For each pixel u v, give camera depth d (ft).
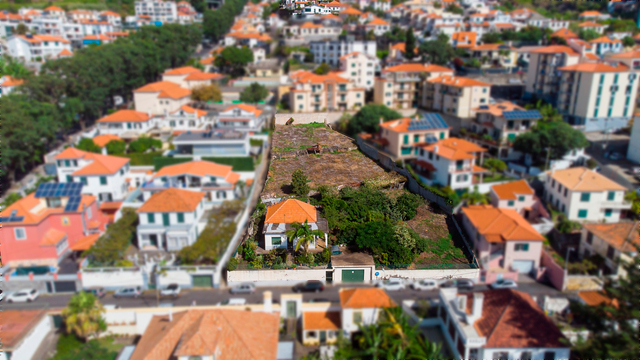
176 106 355.15
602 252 182.50
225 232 187.11
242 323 123.65
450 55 417.49
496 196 228.02
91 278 178.19
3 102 264.72
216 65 444.14
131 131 317.83
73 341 150.41
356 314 140.36
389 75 365.40
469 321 126.21
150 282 179.52
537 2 620.08
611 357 111.24
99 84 353.10
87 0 652.07
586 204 211.41
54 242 182.80
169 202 188.24
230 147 264.93
